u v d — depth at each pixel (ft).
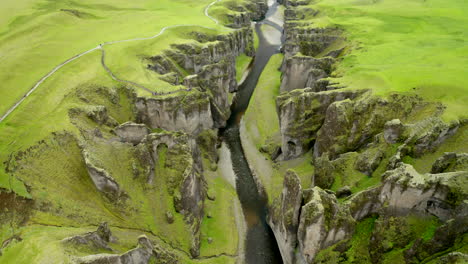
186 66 329.93
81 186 174.70
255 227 200.44
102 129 209.26
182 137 202.59
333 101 226.38
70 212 160.04
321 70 287.48
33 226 142.72
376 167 171.94
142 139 202.39
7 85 229.04
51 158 177.17
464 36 300.61
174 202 183.62
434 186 130.41
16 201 150.92
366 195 147.74
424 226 134.92
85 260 118.01
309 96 229.86
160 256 154.61
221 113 298.76
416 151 163.94
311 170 221.25
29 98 215.10
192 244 175.94
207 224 196.95
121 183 184.14
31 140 180.04
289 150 242.99
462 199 122.83
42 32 324.39
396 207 140.67
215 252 180.65
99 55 285.64
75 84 239.50
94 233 139.85
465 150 156.76
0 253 126.11
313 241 150.20
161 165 197.57
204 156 249.34
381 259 137.39
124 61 280.92
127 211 177.88
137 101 244.01
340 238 148.97
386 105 199.21
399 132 172.86
